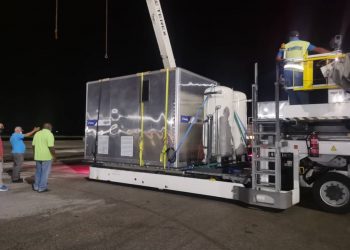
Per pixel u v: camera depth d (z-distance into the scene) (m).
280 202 5.65
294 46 6.48
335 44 6.16
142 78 7.94
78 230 4.90
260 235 4.74
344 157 6.02
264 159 5.90
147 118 7.78
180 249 4.19
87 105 9.35
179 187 7.22
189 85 7.59
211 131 7.46
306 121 6.35
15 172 9.45
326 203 6.00
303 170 6.45
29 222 5.29
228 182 6.51
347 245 4.39
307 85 6.29
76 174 11.03
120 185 8.59
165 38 9.12
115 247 4.24
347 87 5.74
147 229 4.96
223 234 4.76
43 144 7.75
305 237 4.68
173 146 7.25
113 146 8.53
